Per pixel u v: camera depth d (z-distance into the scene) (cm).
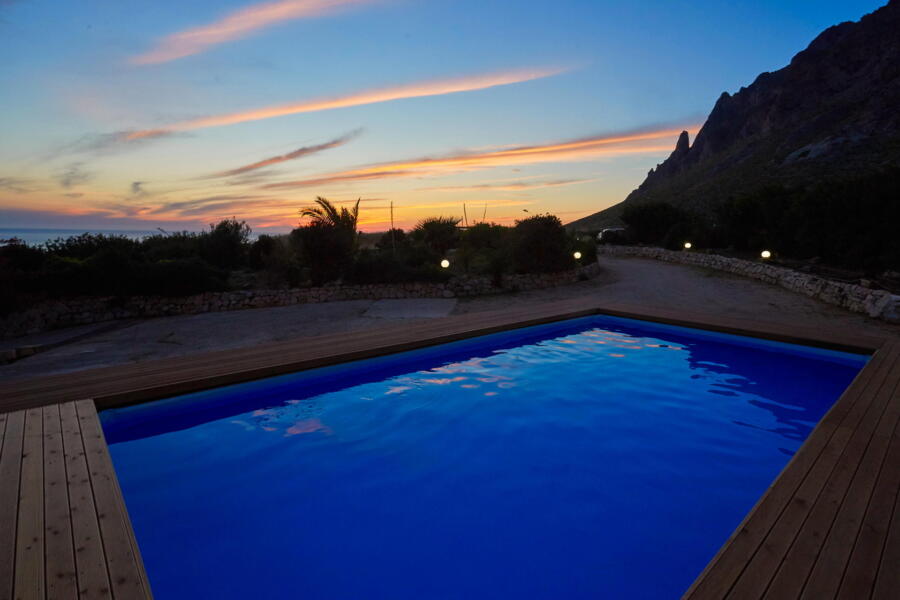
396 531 379
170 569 337
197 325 1205
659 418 582
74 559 255
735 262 1923
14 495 321
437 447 519
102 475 351
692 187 7994
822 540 264
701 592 225
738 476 449
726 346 863
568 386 692
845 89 8456
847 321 1033
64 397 523
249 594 314
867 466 350
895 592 224
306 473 467
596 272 2073
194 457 497
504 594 311
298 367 663
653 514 394
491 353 850
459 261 1953
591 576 325
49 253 1571
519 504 411
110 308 1357
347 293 1528
